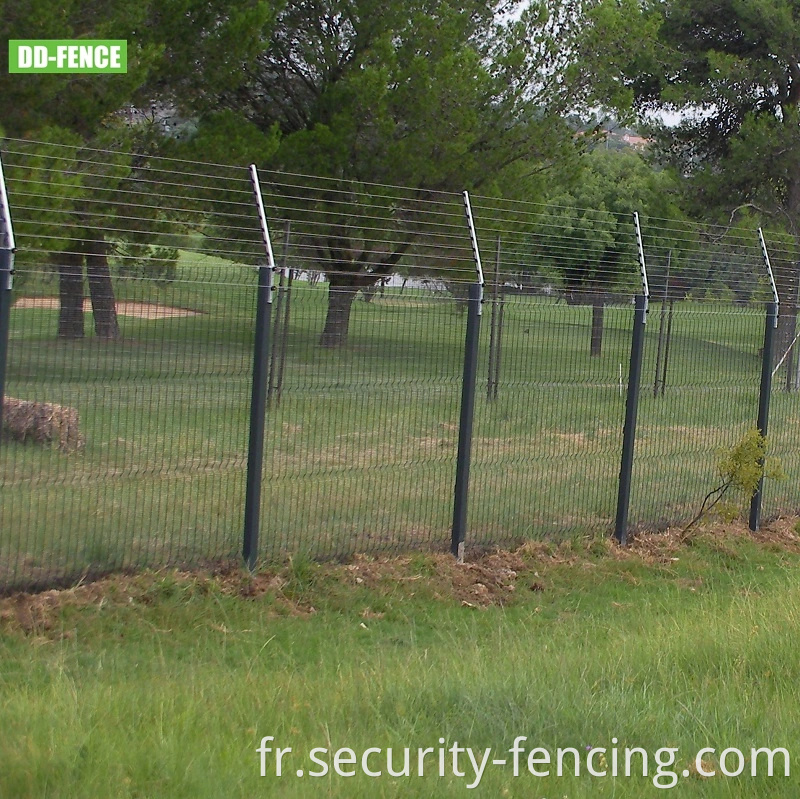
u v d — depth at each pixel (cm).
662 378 1081
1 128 1120
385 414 927
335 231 1652
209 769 424
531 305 995
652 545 1012
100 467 747
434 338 916
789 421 1216
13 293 702
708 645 645
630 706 526
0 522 701
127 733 454
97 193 1066
